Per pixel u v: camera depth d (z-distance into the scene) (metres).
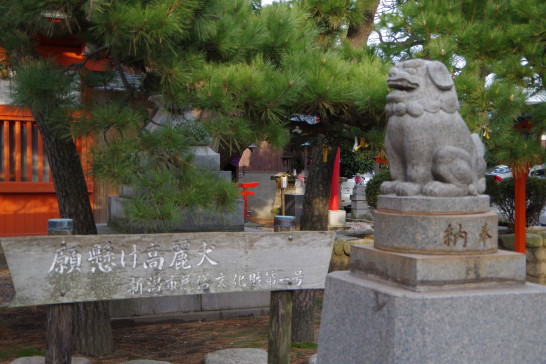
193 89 4.50
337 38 6.93
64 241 3.75
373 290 3.20
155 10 3.80
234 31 4.82
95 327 5.78
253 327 6.79
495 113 5.28
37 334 6.47
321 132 5.81
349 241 8.93
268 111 4.46
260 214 17.89
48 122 4.35
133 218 4.16
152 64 4.43
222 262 4.14
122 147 4.17
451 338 3.00
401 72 3.34
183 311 7.04
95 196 9.09
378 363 3.11
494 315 3.08
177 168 4.61
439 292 3.07
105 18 3.75
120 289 3.89
